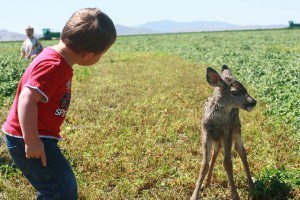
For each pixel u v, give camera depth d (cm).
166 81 609
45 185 157
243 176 245
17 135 153
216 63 841
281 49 1218
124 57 1095
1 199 223
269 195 221
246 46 1346
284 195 221
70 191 156
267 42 1708
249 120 366
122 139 320
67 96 157
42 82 144
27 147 143
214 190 235
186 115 394
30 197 224
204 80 616
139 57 1077
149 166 266
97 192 229
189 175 252
